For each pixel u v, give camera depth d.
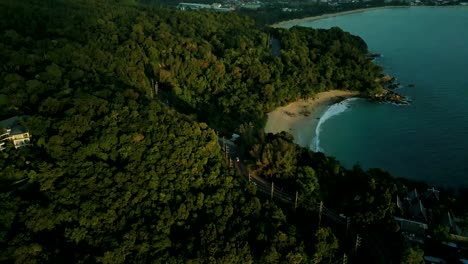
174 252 101.94
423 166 171.25
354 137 194.50
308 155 148.75
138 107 127.44
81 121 113.75
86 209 99.75
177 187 113.50
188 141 122.69
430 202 137.00
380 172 146.00
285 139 162.00
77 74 135.75
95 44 177.88
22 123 110.81
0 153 104.88
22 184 102.06
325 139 192.12
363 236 120.75
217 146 131.38
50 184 101.19
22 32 165.62
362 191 130.25
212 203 113.50
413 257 106.62
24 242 90.25
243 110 197.00
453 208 132.88
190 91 198.62
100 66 156.12
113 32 198.62
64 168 105.19
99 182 105.62
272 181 140.25
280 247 107.44
